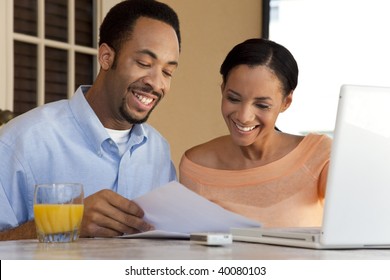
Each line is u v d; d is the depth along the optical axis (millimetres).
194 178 2742
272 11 6719
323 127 7121
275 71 2561
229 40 5113
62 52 4043
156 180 2592
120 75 2387
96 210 2021
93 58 4203
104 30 2432
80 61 4141
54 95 3998
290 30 6855
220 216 1961
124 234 2061
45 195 1824
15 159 2338
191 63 4852
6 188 2320
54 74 4000
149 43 2375
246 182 2688
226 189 2703
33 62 3883
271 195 2674
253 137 2598
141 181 2537
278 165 2689
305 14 6930
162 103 4660
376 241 1723
